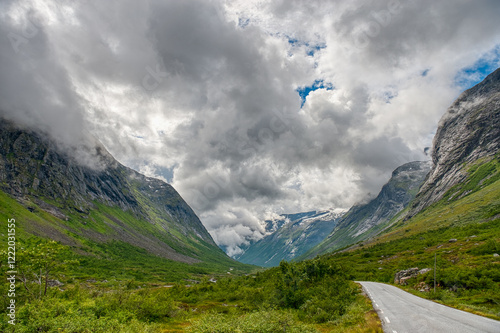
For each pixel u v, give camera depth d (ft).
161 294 156.56
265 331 72.59
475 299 122.93
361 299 128.26
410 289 179.11
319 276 188.14
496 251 242.78
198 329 74.74
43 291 125.90
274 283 185.37
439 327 71.67
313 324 97.76
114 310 118.52
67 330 81.56
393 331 68.54
